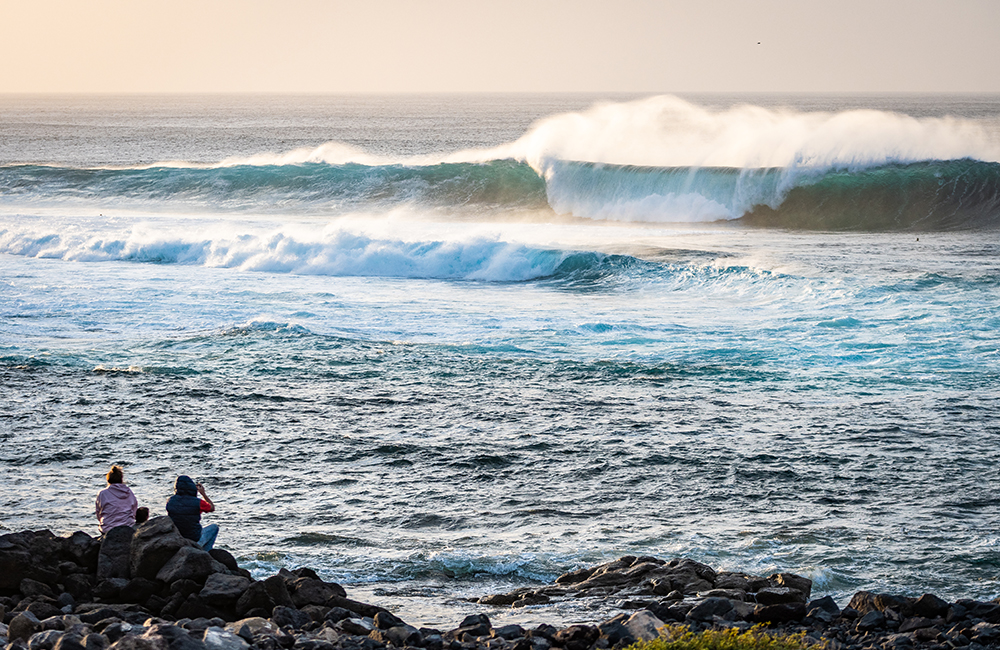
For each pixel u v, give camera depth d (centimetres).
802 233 11194
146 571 2297
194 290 7675
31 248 9431
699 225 12200
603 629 2120
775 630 2239
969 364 5494
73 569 2362
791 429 4369
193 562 2283
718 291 7775
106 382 5041
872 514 3353
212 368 5356
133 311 6806
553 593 2616
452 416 4553
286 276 8619
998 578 2780
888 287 7412
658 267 8425
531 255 8806
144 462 3875
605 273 8456
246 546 2992
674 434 4294
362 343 5984
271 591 2234
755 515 3350
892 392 4972
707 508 3422
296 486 3631
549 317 6888
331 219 11969
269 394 4878
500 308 7231
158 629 1839
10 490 3488
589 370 5406
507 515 3350
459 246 8962
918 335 6138
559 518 3319
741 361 5612
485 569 2844
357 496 3531
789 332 6312
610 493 3575
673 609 2341
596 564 2875
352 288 8038
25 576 2306
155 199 13538
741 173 12381
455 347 5928
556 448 4097
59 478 3650
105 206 13088
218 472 3775
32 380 5041
